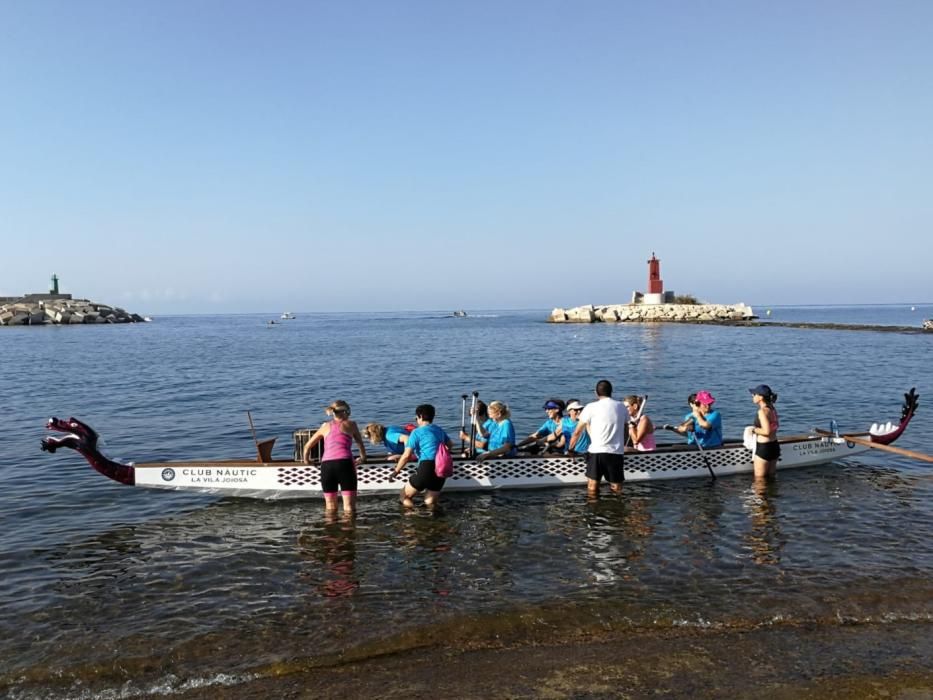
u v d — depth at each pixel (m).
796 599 6.41
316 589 6.73
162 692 4.92
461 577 7.03
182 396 23.55
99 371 33.16
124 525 8.92
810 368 32.06
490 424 10.93
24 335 79.19
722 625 5.93
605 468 9.93
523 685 4.96
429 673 5.16
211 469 10.11
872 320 125.44
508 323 122.44
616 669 5.20
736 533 8.41
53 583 6.95
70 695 4.88
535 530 8.59
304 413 19.70
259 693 4.89
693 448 11.28
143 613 6.21
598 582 6.86
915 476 11.38
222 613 6.20
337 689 4.93
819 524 8.74
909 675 5.08
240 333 90.88
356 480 9.40
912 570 7.12
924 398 21.52
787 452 11.84
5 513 9.47
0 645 5.61
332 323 155.38
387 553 7.78
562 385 26.20
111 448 14.63
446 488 10.49
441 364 36.59
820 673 5.12
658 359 38.09
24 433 16.11
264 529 8.73
